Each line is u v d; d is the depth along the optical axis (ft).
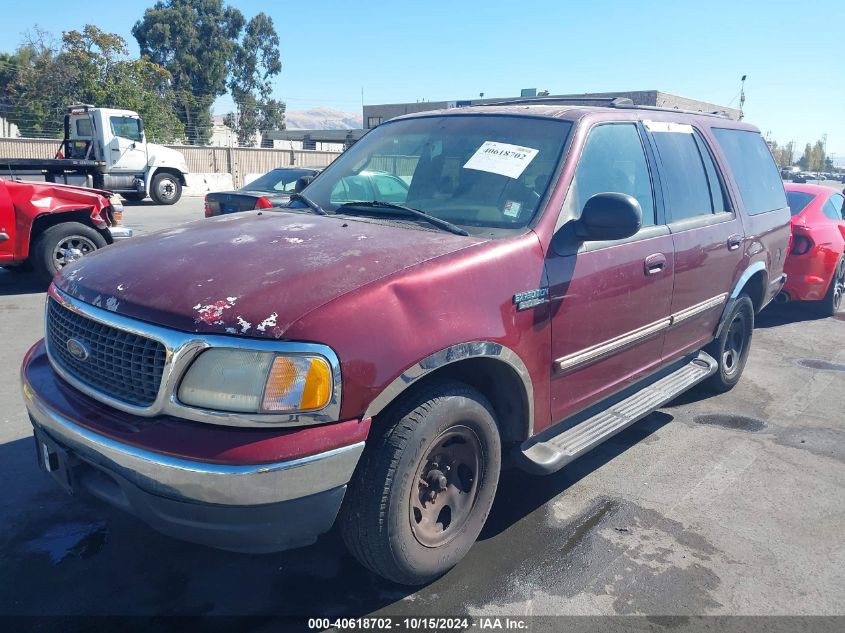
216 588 9.75
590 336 11.52
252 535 7.88
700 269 14.66
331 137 184.75
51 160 37.65
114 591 9.62
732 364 18.65
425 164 12.52
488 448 10.03
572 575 10.34
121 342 8.41
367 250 9.37
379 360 8.24
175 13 171.83
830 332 26.45
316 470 7.88
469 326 9.18
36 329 22.94
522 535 11.39
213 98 182.80
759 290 18.70
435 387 9.14
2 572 9.95
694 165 15.34
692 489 13.25
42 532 10.96
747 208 17.15
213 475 7.54
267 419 7.70
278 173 34.91
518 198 11.14
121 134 66.90
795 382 20.15
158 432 7.86
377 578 10.07
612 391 12.67
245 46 194.59
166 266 9.10
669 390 14.20
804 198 28.55
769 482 13.65
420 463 8.96
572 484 13.30
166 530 8.08
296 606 9.43
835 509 12.65
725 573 10.54
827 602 9.94
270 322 7.84
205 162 106.83
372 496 8.62
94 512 11.59
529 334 10.21
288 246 9.55
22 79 134.82
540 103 14.94
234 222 11.34
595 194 11.79
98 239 29.55
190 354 7.80
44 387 9.44
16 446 13.91
